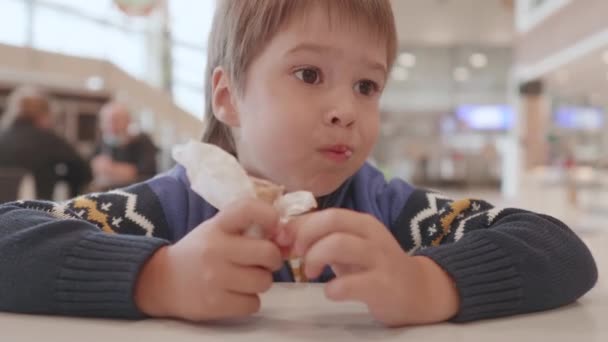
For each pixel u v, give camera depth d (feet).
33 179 10.14
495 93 29.48
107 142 10.47
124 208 2.25
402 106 29.43
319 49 1.93
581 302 1.72
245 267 1.35
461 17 23.53
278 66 1.97
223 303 1.33
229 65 2.21
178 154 1.67
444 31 25.54
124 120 10.42
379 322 1.39
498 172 30.17
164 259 1.43
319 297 1.65
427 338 1.27
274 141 1.98
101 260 1.46
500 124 29.84
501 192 28.45
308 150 1.94
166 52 18.69
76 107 17.70
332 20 1.93
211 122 2.43
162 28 18.60
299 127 1.92
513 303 1.49
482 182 30.50
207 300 1.34
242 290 1.34
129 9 15.42
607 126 31.30
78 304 1.44
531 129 23.86
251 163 2.15
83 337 1.26
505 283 1.49
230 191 1.54
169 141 18.21
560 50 17.83
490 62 28.89
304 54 1.94
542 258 1.60
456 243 1.59
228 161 1.58
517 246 1.58
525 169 23.86
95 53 17.97
